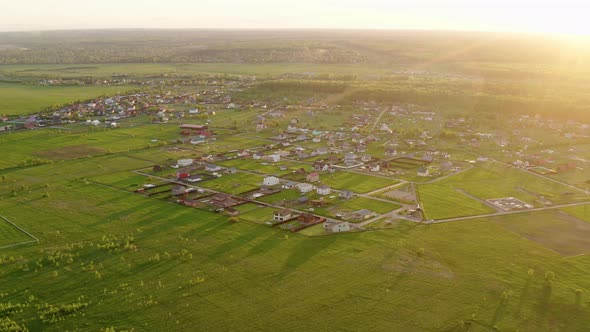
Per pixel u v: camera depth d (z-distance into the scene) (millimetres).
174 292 101812
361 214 143000
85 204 153375
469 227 135625
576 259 116750
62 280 106688
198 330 89375
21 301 98625
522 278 107438
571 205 155000
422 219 141000
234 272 109625
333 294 100812
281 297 99750
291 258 116250
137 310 95438
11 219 140875
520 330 88938
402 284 104625
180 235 129250
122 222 138500
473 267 112438
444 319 92438
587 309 95375
